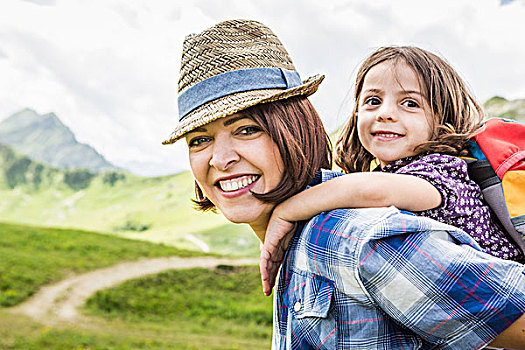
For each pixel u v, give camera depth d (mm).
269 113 1719
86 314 39031
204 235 161875
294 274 1747
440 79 1983
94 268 54000
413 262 1438
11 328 33094
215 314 40594
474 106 2072
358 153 2457
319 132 1890
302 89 1755
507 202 1720
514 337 1433
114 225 187625
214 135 1780
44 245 61156
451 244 1484
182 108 1894
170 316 39906
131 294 45125
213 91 1770
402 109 2012
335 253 1547
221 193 1814
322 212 1684
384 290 1462
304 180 1785
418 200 1642
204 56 1817
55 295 43938
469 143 1927
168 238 161750
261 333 35094
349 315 1550
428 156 1809
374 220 1508
